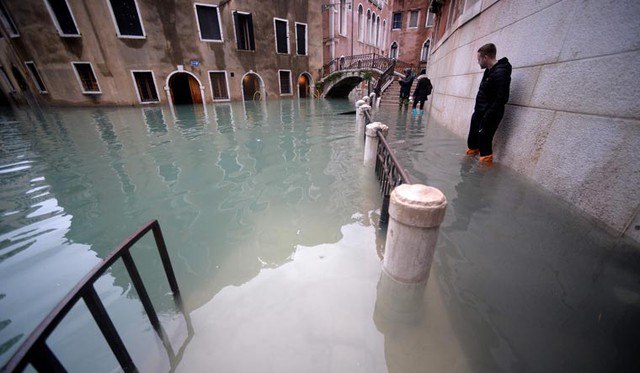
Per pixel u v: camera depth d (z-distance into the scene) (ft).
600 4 8.51
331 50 90.33
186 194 14.20
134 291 7.86
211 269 8.65
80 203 13.34
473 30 20.51
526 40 12.77
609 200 7.98
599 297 6.07
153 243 10.18
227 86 67.92
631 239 7.28
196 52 61.62
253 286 7.80
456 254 7.87
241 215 12.04
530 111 12.10
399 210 5.74
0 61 57.00
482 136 13.83
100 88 54.03
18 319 7.10
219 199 13.61
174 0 56.59
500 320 5.86
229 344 6.07
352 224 10.87
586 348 5.12
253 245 9.83
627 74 7.52
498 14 15.89
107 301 7.47
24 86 57.82
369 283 7.75
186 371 5.52
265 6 68.54
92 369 5.70
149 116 42.47
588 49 8.95
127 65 54.60
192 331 6.41
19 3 47.19
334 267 8.46
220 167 18.11
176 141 25.21
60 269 8.94
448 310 6.26
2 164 18.93
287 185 15.02
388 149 10.83
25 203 13.39
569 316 5.74
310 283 7.81
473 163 15.07
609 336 5.25
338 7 86.89
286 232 10.56
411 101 50.78
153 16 55.11
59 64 51.80
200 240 10.30
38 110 51.16
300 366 5.53
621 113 7.65
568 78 9.84
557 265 7.06
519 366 5.00
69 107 54.85
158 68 57.93
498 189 11.52
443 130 25.50
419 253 5.97
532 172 11.79
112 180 16.10
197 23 60.08
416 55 109.19
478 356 5.29
